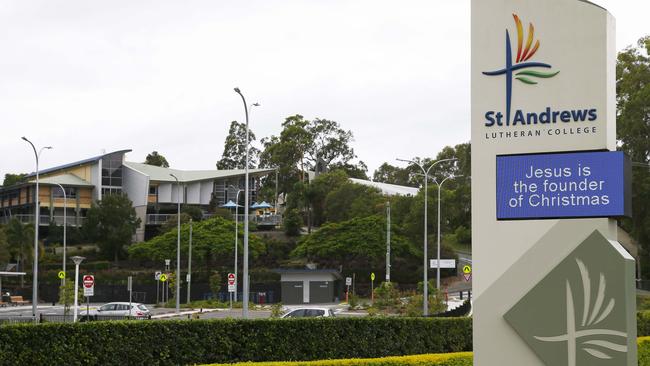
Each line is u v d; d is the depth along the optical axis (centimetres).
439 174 13675
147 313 5222
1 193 11475
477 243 1680
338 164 13700
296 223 10394
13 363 1733
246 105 4247
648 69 7006
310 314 3803
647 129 6750
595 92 1627
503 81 1684
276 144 13338
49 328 1784
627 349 1561
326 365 2036
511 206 1662
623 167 1603
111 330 1877
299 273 7869
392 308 5797
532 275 1641
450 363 2275
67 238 10038
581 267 1603
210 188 12212
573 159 1630
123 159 11419
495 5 1697
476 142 1695
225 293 8181
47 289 8519
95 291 8262
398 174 14775
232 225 8794
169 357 1970
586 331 1590
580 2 1644
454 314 4234
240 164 14588
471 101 1702
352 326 2348
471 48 1708
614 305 1575
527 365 1631
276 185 12494
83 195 11075
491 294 1662
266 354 2144
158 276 6819
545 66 1659
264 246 8825
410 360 2180
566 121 1641
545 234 1638
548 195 1642
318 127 13750
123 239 9719
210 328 2048
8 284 8631
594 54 1631
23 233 8925
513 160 1669
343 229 8594
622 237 7838
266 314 5775
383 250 8275
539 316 1622
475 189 1688
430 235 8819
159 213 11719
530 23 1673
